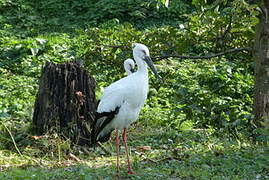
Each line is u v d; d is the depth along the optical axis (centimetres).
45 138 1165
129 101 1000
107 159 1116
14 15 2556
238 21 1154
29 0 2686
